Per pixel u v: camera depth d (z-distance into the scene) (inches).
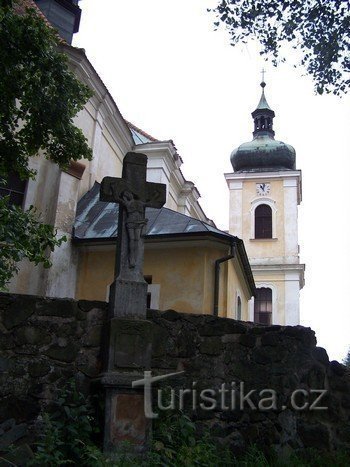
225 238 564.7
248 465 251.9
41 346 263.1
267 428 274.5
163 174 834.8
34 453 227.9
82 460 227.3
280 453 269.6
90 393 261.1
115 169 798.5
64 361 264.2
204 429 269.0
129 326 265.6
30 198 584.4
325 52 329.7
